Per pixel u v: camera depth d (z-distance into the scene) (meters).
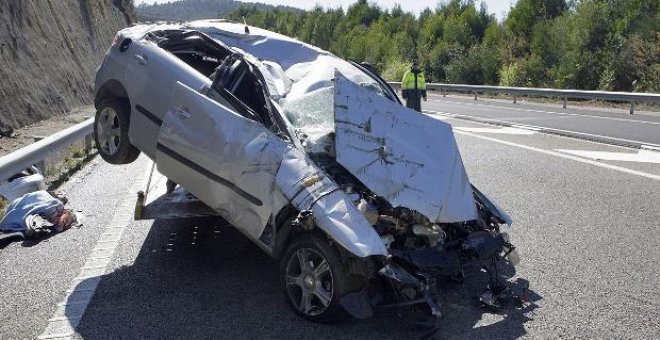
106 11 29.52
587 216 7.20
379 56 53.97
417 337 4.25
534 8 36.81
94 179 9.21
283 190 4.57
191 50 6.64
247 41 6.85
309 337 4.23
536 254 5.94
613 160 10.64
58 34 19.30
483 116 18.88
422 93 15.07
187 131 5.27
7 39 14.83
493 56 35.94
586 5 29.67
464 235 4.96
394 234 4.62
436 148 5.13
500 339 4.23
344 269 4.24
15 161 7.51
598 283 5.23
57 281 5.19
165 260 5.71
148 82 6.01
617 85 26.38
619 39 27.09
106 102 6.70
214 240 6.29
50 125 14.27
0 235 6.20
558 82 29.17
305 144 5.00
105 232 6.55
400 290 4.18
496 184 8.88
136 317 4.52
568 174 9.52
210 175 5.12
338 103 5.01
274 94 5.44
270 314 4.59
